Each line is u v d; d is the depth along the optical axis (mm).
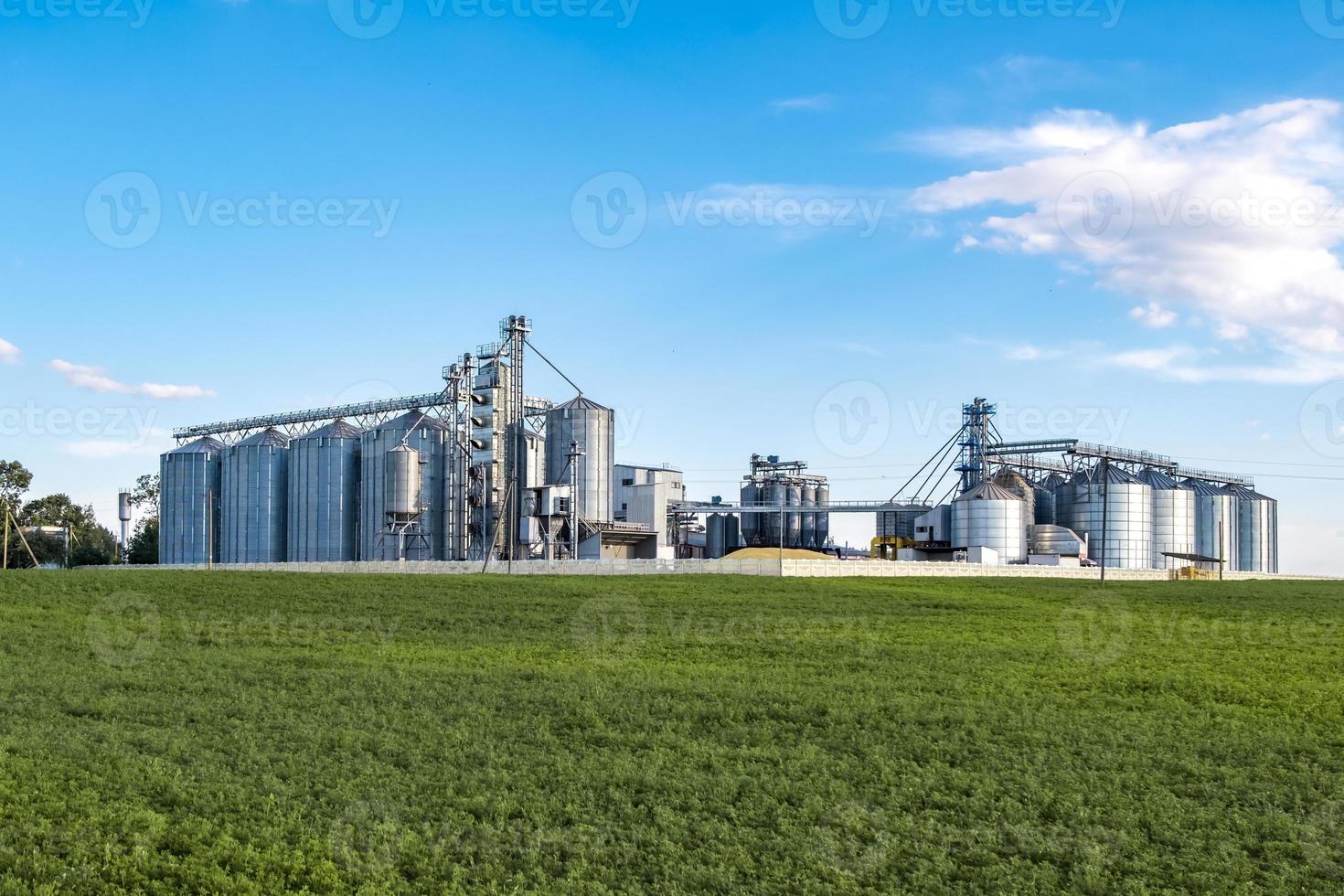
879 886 19812
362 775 25891
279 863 20391
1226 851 21188
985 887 19781
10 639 47281
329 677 38812
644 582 74312
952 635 52094
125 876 19688
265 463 130750
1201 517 157000
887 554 140375
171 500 136000
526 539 108875
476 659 43562
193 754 27516
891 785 25625
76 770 25656
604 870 20219
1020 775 26391
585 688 37000
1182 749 28875
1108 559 140375
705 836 22109
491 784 25453
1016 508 130375
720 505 146000
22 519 165375
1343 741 30016
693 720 32312
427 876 19906
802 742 29734
